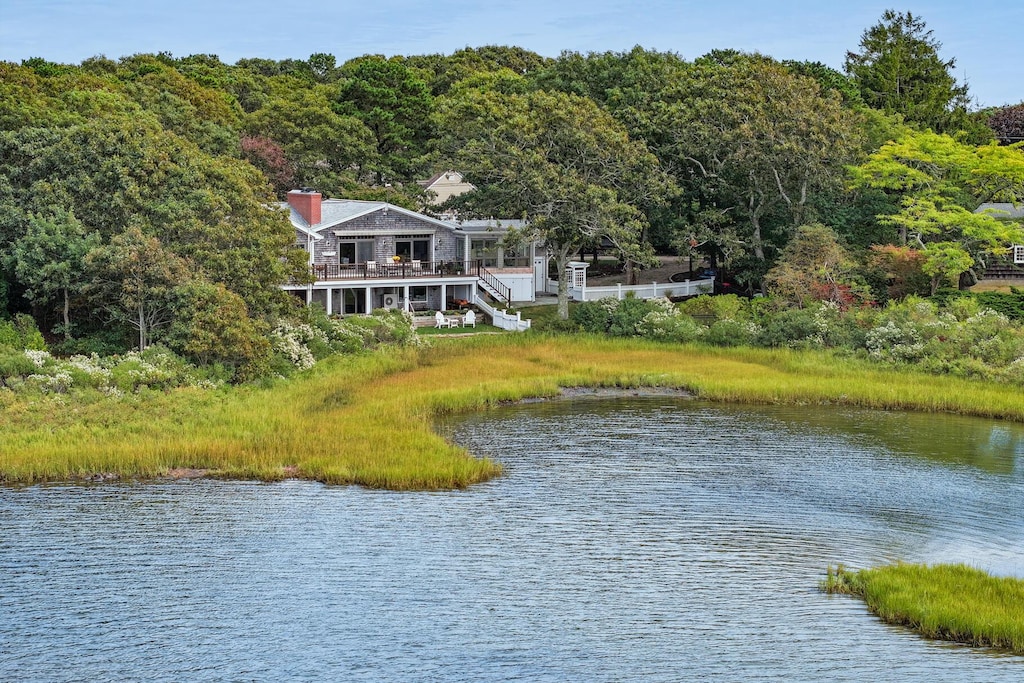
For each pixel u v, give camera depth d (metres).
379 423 119.50
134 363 127.31
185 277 135.62
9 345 134.00
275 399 126.00
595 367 155.50
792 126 198.50
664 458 113.31
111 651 69.69
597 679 66.75
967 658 69.44
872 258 192.00
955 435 125.00
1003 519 95.25
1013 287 191.00
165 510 93.88
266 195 165.88
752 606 76.88
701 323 184.50
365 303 196.38
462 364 155.50
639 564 84.00
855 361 159.62
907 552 87.25
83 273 138.50
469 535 89.56
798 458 114.19
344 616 74.62
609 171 194.75
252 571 81.50
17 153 147.00
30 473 101.00
